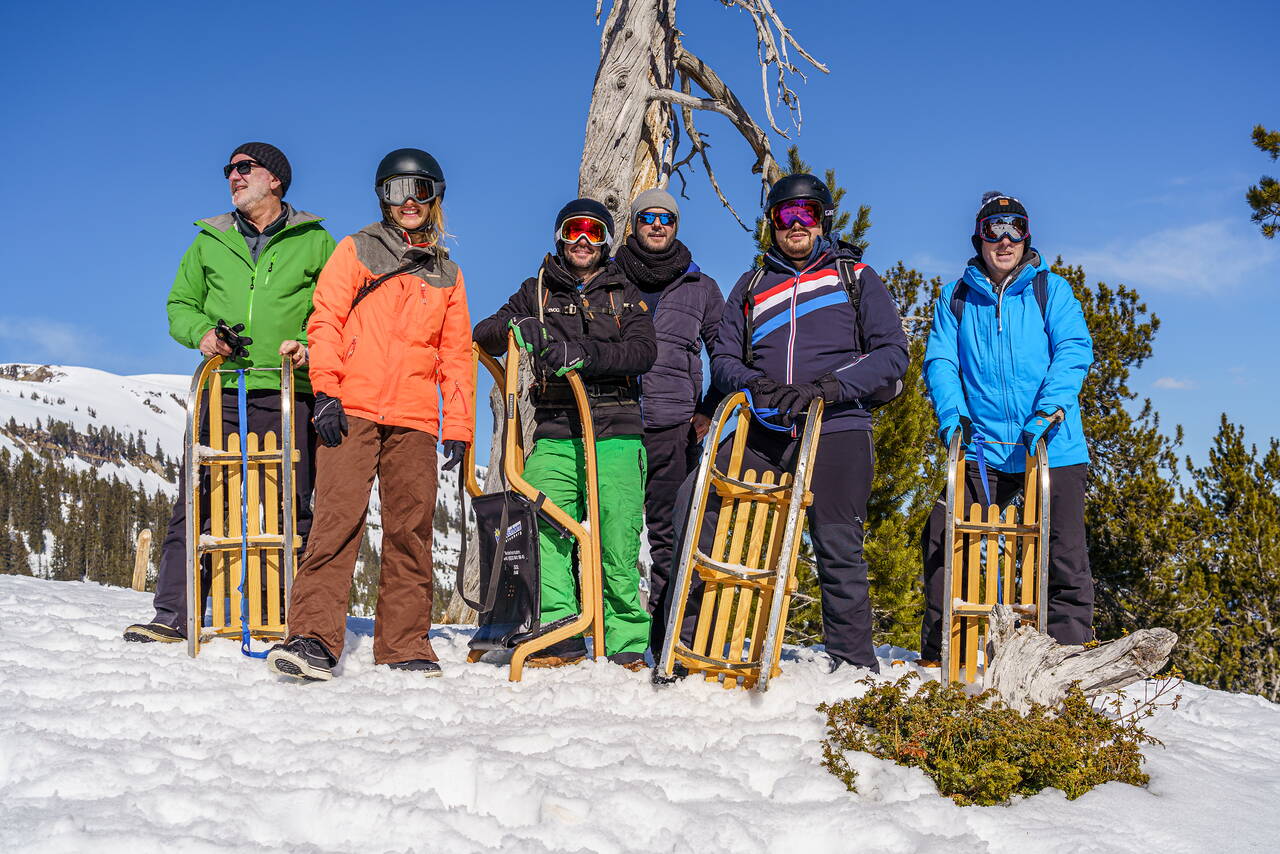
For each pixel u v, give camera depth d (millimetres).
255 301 4430
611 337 4211
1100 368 16047
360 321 4090
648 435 4746
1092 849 2637
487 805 2707
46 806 2475
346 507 3951
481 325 4430
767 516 4332
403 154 4191
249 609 4336
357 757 2855
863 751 3193
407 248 4195
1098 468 16141
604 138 10102
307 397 4527
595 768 2887
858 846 2617
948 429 4336
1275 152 12016
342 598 3949
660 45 10422
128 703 3344
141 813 2461
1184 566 15664
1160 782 3232
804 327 4262
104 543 161125
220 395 4371
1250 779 3371
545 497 4191
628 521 4348
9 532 158500
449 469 4230
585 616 4195
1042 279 4477
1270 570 15531
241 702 3422
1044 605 4059
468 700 3615
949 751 3105
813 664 4242
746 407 4156
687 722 3461
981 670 4324
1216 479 16797
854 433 4230
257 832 2434
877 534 10797
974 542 4324
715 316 4898
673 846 2508
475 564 8312
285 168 4547
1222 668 15398
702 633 4121
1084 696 3527
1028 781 3111
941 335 4605
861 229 11227
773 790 2910
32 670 3637
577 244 4320
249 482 4316
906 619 10883
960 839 2643
